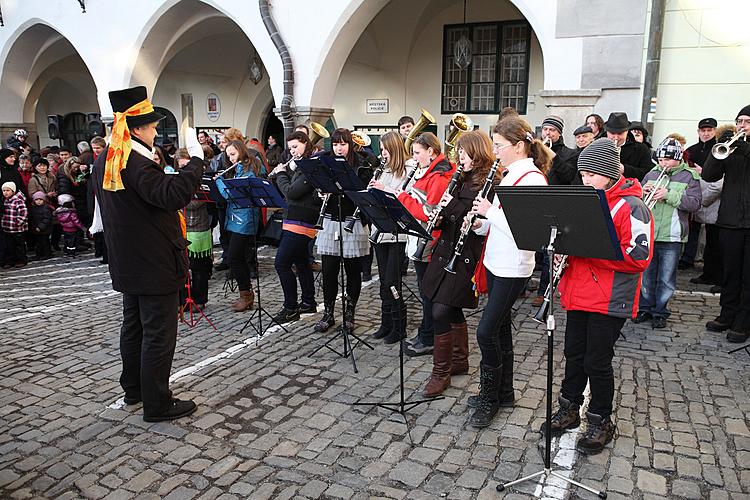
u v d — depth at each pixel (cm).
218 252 873
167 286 338
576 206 238
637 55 652
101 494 283
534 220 255
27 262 845
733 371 405
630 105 665
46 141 1722
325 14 845
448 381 376
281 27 880
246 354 455
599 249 243
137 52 1039
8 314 584
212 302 602
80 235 930
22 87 1304
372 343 471
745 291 449
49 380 420
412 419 345
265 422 349
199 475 296
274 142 969
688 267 709
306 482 288
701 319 517
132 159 320
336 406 366
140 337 365
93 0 1061
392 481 287
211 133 1447
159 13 999
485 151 329
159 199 321
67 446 327
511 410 353
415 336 484
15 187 812
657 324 494
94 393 396
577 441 314
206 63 1352
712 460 298
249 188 470
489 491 276
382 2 848
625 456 302
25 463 311
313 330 502
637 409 352
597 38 663
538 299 555
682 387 381
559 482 280
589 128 509
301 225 505
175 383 405
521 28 1073
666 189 469
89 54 1084
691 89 668
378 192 314
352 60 1205
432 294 355
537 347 454
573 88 681
